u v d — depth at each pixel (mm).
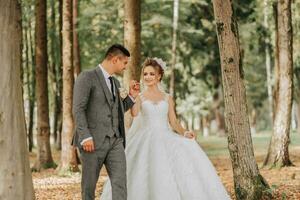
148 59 7332
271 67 40531
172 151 6945
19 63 5152
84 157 6098
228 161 21203
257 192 8305
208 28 28875
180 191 6746
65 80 16328
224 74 8289
